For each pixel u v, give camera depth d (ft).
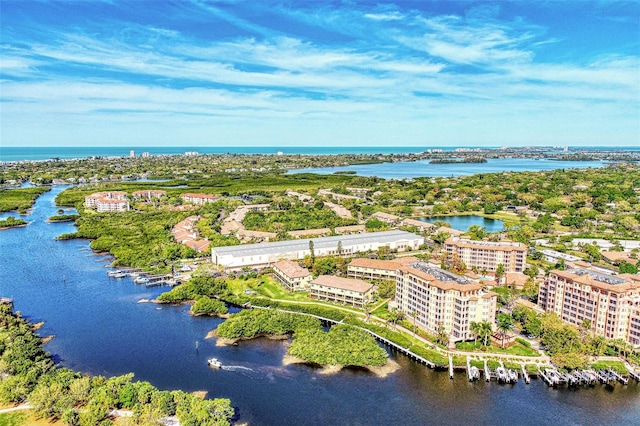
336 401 607.78
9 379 581.12
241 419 565.12
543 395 628.28
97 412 520.42
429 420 572.10
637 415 589.32
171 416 542.16
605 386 650.43
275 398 611.88
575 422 574.56
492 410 594.65
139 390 563.07
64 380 581.94
